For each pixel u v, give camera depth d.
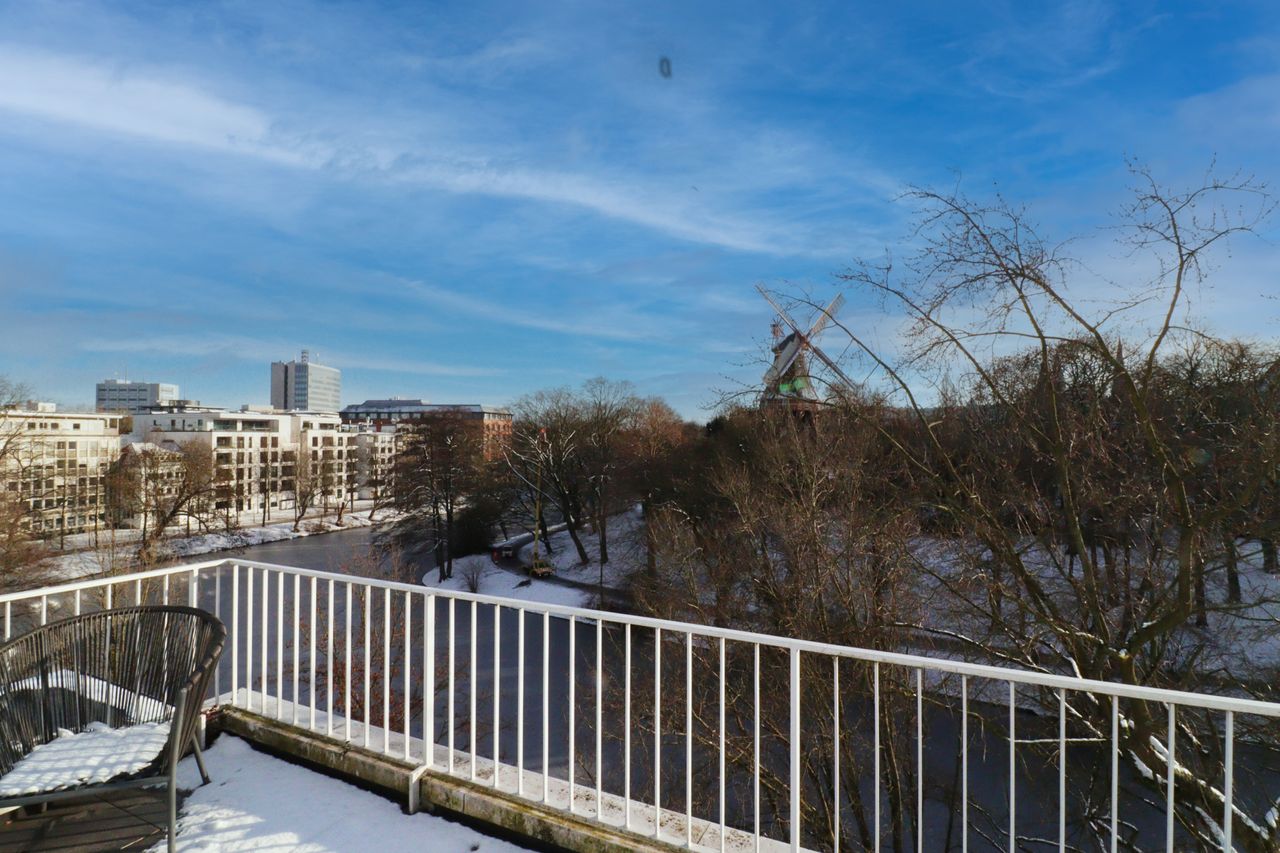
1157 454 6.43
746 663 12.04
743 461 17.73
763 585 14.23
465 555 44.88
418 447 41.47
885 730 10.27
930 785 11.74
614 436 40.88
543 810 3.11
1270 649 7.61
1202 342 6.68
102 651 3.45
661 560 18.98
